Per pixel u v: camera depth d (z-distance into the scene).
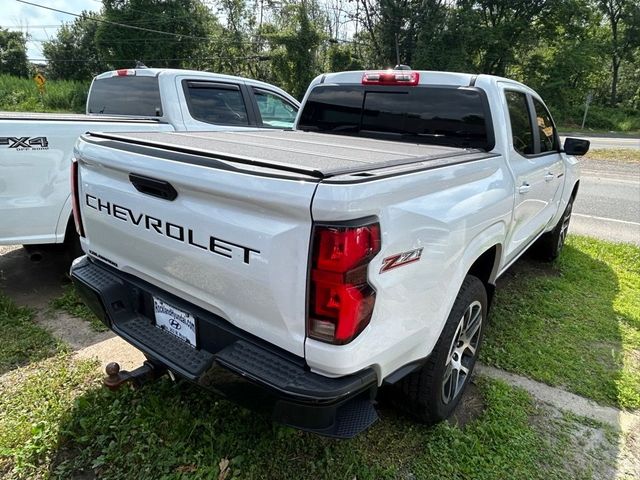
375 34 37.09
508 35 35.81
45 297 3.90
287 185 1.52
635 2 42.69
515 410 2.62
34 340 3.17
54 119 3.75
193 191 1.79
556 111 36.69
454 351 2.47
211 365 1.77
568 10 35.22
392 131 3.44
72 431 2.34
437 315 2.06
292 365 1.67
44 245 4.09
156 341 2.10
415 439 2.38
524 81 37.56
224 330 1.85
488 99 2.98
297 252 1.54
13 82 29.41
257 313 1.71
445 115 3.16
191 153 1.91
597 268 5.09
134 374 2.49
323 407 1.57
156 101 4.92
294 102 6.23
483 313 2.71
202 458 2.17
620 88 48.69
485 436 2.41
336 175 1.56
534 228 3.86
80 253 3.98
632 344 3.45
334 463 2.18
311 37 31.73
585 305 4.09
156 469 2.11
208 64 36.66
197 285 1.90
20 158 3.49
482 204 2.35
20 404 2.54
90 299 2.33
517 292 4.33
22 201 3.56
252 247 1.64
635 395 2.82
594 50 36.62
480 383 2.89
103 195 2.28
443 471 2.19
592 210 8.04
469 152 2.68
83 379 2.78
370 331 1.62
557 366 3.11
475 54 36.16
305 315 1.58
